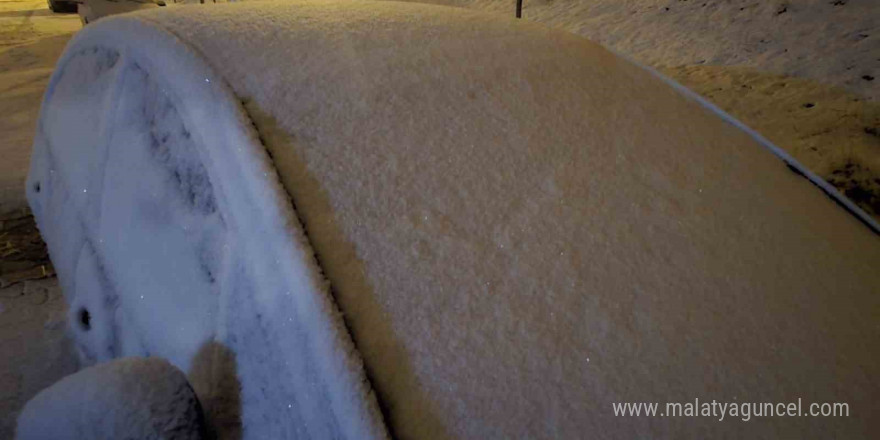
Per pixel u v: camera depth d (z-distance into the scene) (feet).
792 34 28.73
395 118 5.23
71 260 6.41
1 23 47.96
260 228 4.19
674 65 28.58
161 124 5.16
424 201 4.71
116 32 5.93
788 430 4.15
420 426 3.63
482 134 5.43
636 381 4.11
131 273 5.31
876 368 4.83
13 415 6.19
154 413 4.13
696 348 4.43
